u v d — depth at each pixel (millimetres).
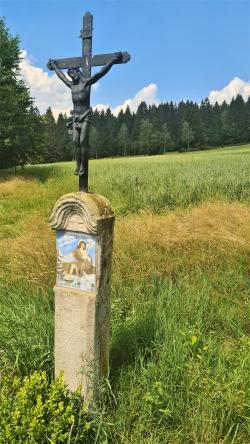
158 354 3393
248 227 6488
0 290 4984
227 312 4320
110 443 2680
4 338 3643
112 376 3238
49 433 2393
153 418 2771
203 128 80000
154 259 5770
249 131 80125
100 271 2785
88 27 2758
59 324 2941
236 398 2748
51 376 3244
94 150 80625
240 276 5207
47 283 5191
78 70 2822
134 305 4551
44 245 6086
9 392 2979
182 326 3846
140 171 19062
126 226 7035
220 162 24531
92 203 2682
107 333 3014
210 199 10656
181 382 2939
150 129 80312
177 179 13375
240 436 2662
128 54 2648
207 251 5961
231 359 3299
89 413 2803
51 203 13328
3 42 24859
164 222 7109
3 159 26641
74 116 2770
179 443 2637
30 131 25906
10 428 2328
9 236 8562
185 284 5082
